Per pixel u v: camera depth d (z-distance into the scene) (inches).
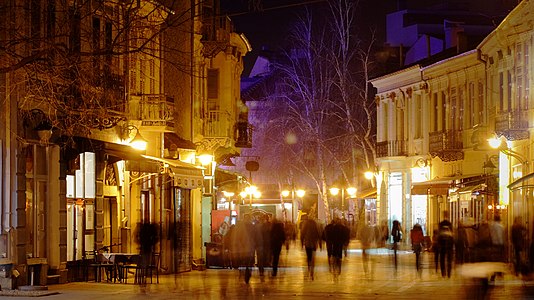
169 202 1763.0
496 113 2154.3
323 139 3302.2
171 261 1764.3
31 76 1131.9
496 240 1471.5
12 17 1226.0
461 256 1576.0
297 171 3698.3
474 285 1133.1
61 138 1376.7
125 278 1502.2
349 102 3358.8
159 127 1630.2
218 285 1453.0
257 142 3730.3
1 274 1256.8
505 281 1505.9
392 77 3061.0
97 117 1320.1
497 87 2260.1
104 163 1507.1
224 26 2092.8
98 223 1491.1
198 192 1940.2
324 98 3282.5
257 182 3725.4
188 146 1840.6
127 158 1457.9
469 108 2568.9
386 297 1232.2
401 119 3038.9
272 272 1706.4
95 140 1417.3
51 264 1368.1
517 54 2102.6
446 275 1680.6
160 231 1632.6
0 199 1270.9
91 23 1379.2
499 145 2009.1
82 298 1170.0
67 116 1307.8
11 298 1164.5
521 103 2082.9
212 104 2155.5
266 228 1674.5
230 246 1675.7
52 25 1294.3
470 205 2456.9
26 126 1317.7
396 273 1763.0
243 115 2346.2
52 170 1366.9
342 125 3646.7
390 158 3004.4
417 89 2915.8
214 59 2164.1
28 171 1331.2
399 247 2856.8
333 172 3661.4
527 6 1959.9
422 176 2881.4
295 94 3735.2
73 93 1237.1
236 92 2297.0
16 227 1279.5
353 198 3208.7
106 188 1546.5
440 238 1643.7
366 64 3149.6
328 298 1218.0
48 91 1179.9
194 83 1979.6
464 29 3144.7
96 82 1358.3
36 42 1246.3
